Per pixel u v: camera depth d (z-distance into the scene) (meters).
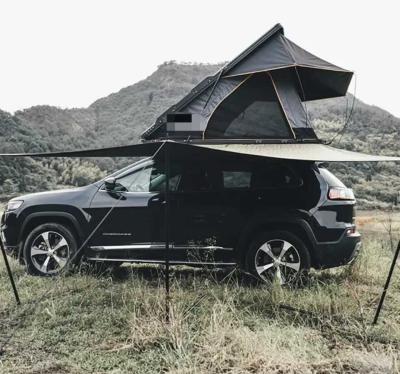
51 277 5.84
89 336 4.04
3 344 3.83
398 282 6.05
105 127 158.00
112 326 4.25
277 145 6.29
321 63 6.71
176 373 3.28
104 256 5.93
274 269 5.56
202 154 5.11
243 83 6.64
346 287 5.40
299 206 5.57
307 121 6.66
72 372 3.37
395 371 3.30
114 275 6.29
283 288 5.29
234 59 6.52
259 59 6.54
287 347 3.76
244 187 5.71
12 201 6.35
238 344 3.71
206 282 5.34
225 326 3.95
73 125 148.75
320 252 5.54
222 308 4.32
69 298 5.00
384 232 11.88
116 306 4.80
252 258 5.60
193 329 4.14
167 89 185.75
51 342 3.91
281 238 5.57
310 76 7.07
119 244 5.91
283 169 5.70
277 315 4.47
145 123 154.62
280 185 5.68
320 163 5.84
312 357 3.61
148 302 4.64
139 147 4.52
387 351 3.70
